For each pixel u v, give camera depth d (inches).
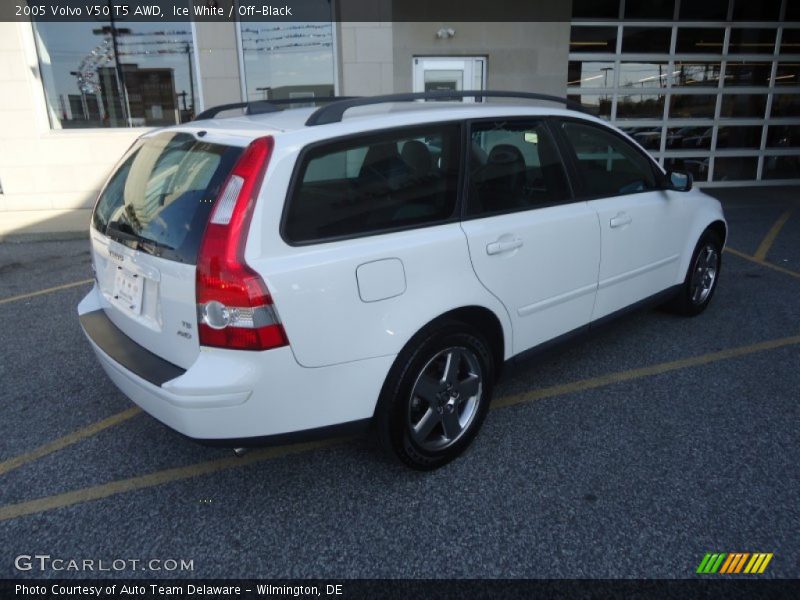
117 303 114.1
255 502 109.9
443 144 114.2
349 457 122.6
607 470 116.3
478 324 121.8
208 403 91.6
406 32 349.4
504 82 362.6
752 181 449.1
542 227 127.0
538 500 108.5
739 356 161.9
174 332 97.9
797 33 419.8
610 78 413.4
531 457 120.9
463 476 115.7
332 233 98.5
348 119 106.3
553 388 147.6
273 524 104.3
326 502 109.4
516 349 128.6
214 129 107.4
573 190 137.7
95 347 112.4
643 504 106.8
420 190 109.7
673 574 92.1
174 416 94.3
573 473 115.6
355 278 98.3
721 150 439.5
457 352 114.9
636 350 167.0
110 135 321.1
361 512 106.7
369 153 104.2
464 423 120.0
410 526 103.1
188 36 322.3
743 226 315.9
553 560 95.3
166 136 116.1
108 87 324.5
